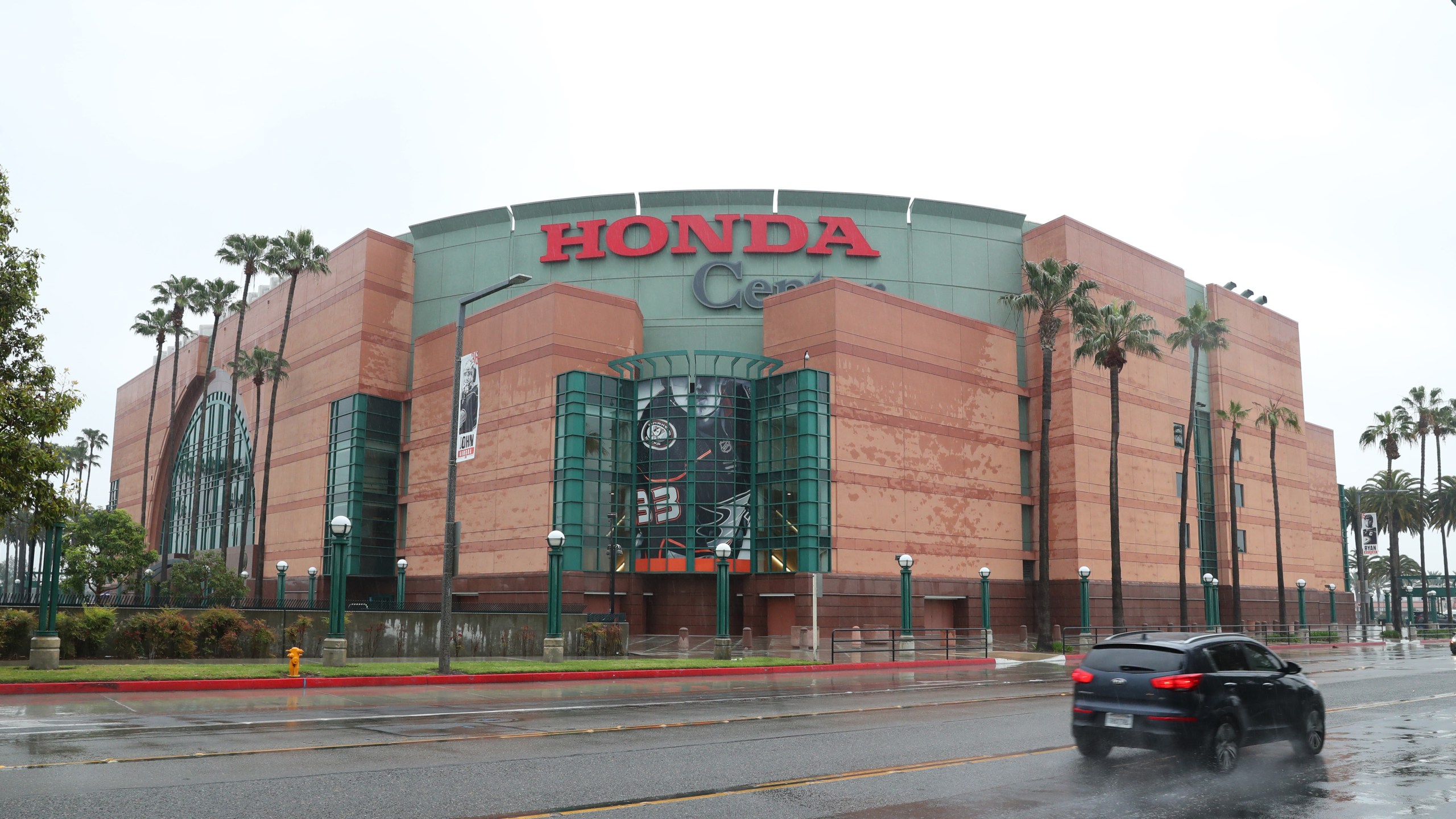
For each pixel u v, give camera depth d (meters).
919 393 52.31
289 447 65.69
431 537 56.44
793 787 10.53
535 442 50.38
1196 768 11.88
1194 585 62.28
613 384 50.97
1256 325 72.25
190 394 85.19
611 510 49.62
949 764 12.06
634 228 59.12
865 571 48.28
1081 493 55.16
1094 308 47.81
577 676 26.61
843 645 43.06
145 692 20.42
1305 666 34.56
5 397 20.67
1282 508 71.69
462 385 27.27
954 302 58.97
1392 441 79.75
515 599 49.59
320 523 60.50
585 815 9.09
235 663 26.78
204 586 56.31
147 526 88.12
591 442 49.34
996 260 60.22
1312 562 73.75
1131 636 12.90
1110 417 57.94
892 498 50.16
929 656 38.41
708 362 54.50
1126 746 12.04
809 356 50.19
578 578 47.50
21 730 14.22
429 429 58.06
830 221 58.62
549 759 12.16
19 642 25.03
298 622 30.16
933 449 52.47
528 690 22.88
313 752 12.41
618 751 12.90
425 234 62.78
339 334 61.78
